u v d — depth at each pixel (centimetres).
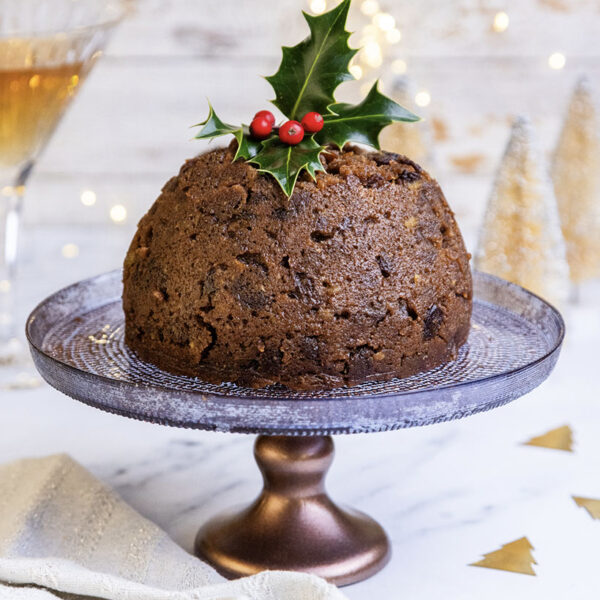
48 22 108
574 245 111
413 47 126
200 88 127
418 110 110
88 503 82
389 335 76
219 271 75
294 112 78
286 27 124
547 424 95
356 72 118
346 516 82
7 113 97
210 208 76
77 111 127
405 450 92
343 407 70
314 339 75
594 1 125
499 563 80
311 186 75
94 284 85
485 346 80
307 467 81
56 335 81
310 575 73
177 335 76
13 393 100
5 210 122
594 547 82
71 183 131
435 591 78
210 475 89
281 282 75
